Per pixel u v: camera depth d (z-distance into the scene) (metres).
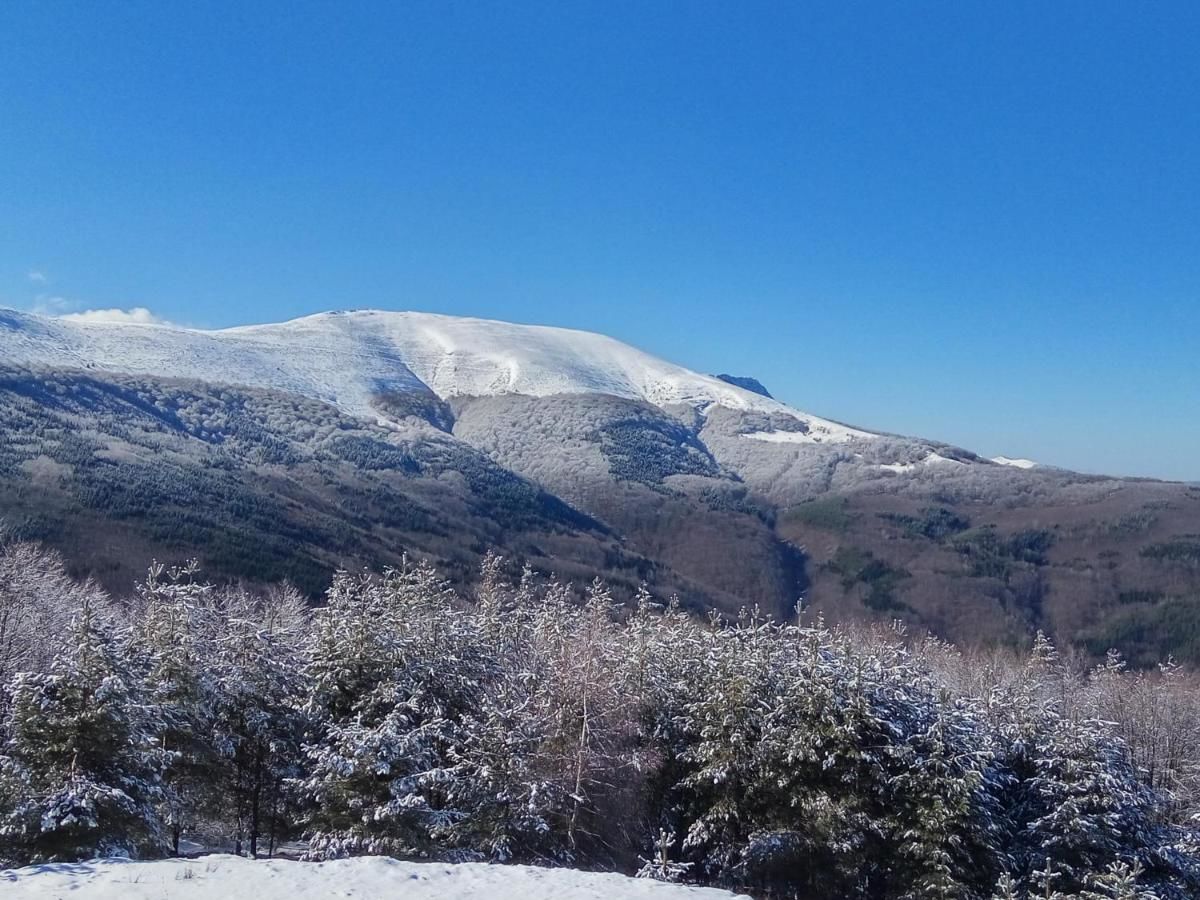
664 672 33.09
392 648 28.03
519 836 25.14
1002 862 27.59
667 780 30.25
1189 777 48.16
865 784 28.33
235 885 15.93
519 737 26.30
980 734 29.88
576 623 36.84
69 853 20.75
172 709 25.00
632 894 16.70
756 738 28.98
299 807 27.61
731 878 27.97
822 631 34.38
